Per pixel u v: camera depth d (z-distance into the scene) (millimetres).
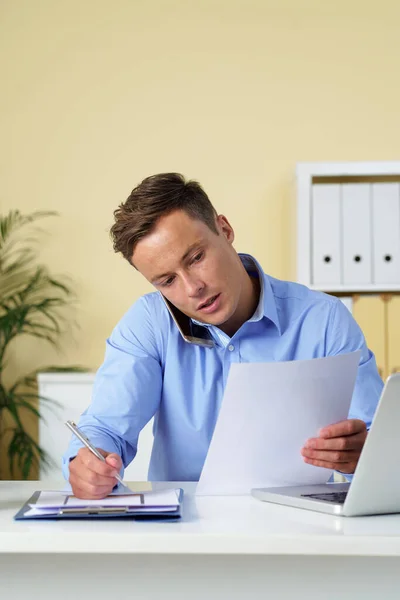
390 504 1101
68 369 3439
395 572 1059
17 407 3508
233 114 3584
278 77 3586
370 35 3574
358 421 1289
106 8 3629
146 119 3598
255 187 3557
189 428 1565
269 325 1562
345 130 3562
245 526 1010
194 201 1348
